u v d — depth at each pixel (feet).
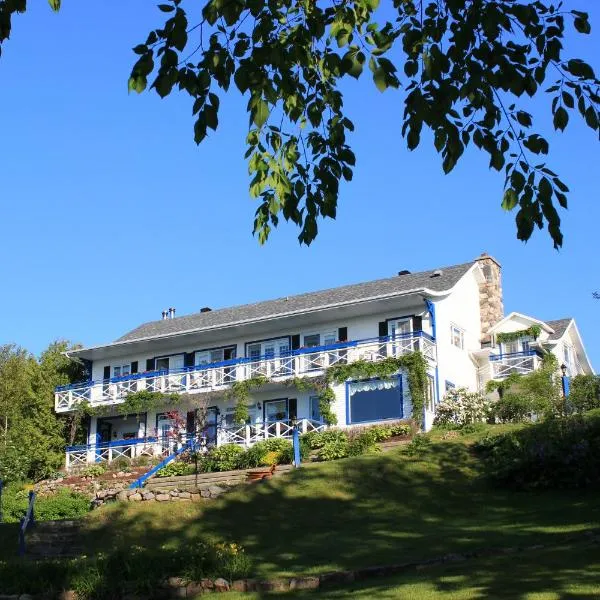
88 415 135.33
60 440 131.54
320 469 79.46
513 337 127.75
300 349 120.57
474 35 20.44
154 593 42.01
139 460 115.96
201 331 129.39
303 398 121.29
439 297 119.24
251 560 49.57
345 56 21.86
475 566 41.39
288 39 22.56
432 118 20.68
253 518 66.44
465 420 101.45
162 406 131.03
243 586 42.42
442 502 68.59
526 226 22.29
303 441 105.09
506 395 105.70
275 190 26.05
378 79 21.27
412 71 21.49
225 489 74.64
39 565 45.85
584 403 94.58
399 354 113.19
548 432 76.54
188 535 62.13
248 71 21.12
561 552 42.47
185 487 76.95
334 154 24.89
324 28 22.58
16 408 144.66
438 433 99.09
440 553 47.62
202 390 125.80
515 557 42.68
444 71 20.67
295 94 24.61
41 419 132.98
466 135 21.74
